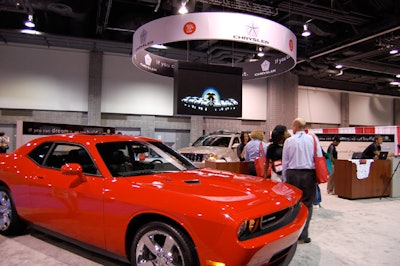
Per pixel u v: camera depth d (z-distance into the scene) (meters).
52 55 14.18
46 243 3.77
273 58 9.64
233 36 6.13
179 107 8.70
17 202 3.73
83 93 14.64
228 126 17.52
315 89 20.12
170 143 16.52
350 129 15.19
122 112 15.27
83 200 2.96
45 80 14.06
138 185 2.74
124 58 15.33
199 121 16.61
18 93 13.69
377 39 11.81
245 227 2.22
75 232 3.07
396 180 7.64
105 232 2.79
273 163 4.89
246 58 14.16
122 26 11.08
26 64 13.79
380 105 22.72
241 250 2.12
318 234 4.46
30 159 3.79
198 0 8.83
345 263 3.40
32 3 9.47
